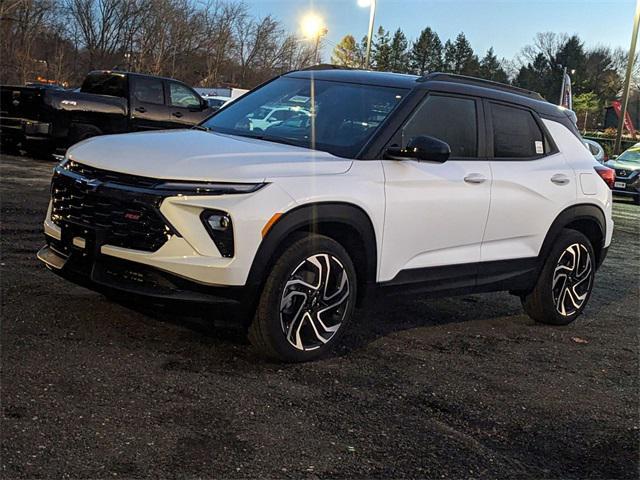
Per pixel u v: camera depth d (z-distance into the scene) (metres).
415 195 4.75
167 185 3.96
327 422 3.61
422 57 93.38
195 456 3.11
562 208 5.82
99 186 4.14
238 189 3.96
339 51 75.25
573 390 4.54
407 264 4.84
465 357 4.94
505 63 98.19
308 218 4.17
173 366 4.05
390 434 3.57
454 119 5.20
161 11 45.72
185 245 3.94
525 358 5.09
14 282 5.28
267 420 3.54
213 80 50.28
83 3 42.19
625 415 4.21
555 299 5.96
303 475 3.07
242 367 4.19
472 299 6.75
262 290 4.14
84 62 42.66
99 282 4.12
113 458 3.01
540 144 5.86
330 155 4.55
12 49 34.22
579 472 3.43
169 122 14.77
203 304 3.97
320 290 4.35
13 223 7.62
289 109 5.21
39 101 13.09
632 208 19.98
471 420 3.88
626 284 8.30
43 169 12.77
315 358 4.45
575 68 87.38
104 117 13.82
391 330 5.38
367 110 4.95
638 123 80.31
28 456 2.94
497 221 5.34
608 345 5.66
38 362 3.86
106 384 3.70
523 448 3.62
